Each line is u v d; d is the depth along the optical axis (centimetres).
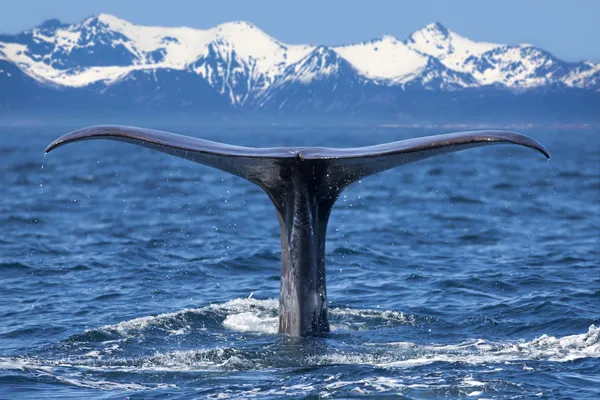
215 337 4922
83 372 4288
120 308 6247
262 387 4000
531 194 17400
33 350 4775
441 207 14850
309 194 4488
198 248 9431
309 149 4459
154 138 4256
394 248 9612
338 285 7125
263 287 7112
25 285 7188
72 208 14450
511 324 5444
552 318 5622
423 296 6575
